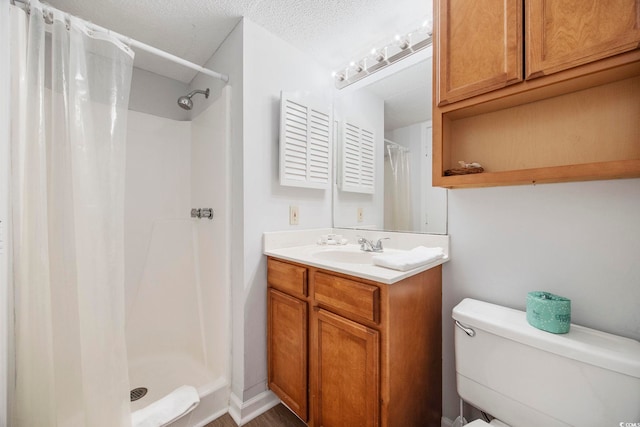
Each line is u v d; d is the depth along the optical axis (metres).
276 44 1.54
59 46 1.01
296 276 1.25
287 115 1.50
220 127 1.56
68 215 1.03
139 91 1.92
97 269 1.03
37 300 0.95
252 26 1.43
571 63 0.75
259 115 1.45
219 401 1.40
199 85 1.94
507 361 0.89
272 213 1.50
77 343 1.04
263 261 1.46
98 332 1.02
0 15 0.88
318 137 1.67
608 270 0.88
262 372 1.45
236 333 1.43
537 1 0.80
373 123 1.59
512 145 1.04
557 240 0.97
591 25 0.72
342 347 1.05
